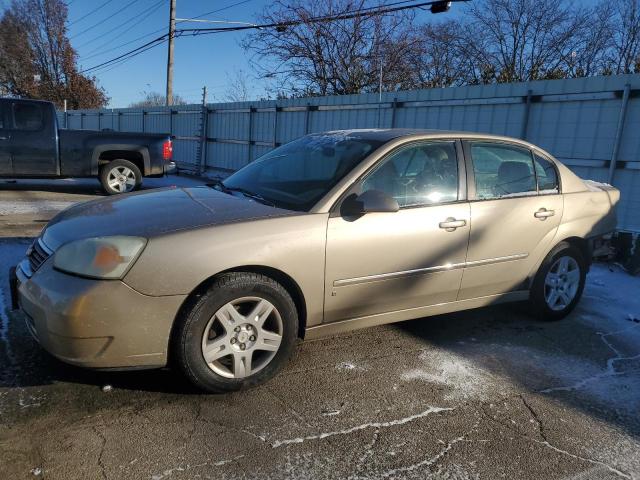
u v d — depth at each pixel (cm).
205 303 296
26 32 4475
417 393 332
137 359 289
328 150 397
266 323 326
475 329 448
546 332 450
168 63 2439
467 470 261
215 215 320
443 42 2875
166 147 1170
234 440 273
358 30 2311
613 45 2761
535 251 443
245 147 1520
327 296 341
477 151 418
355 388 334
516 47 2833
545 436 293
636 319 488
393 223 357
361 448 273
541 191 454
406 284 372
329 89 2441
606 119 764
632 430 304
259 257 308
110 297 276
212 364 307
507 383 353
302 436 280
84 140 1078
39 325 285
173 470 248
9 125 1013
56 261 289
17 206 917
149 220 311
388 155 370
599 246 505
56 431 271
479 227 401
